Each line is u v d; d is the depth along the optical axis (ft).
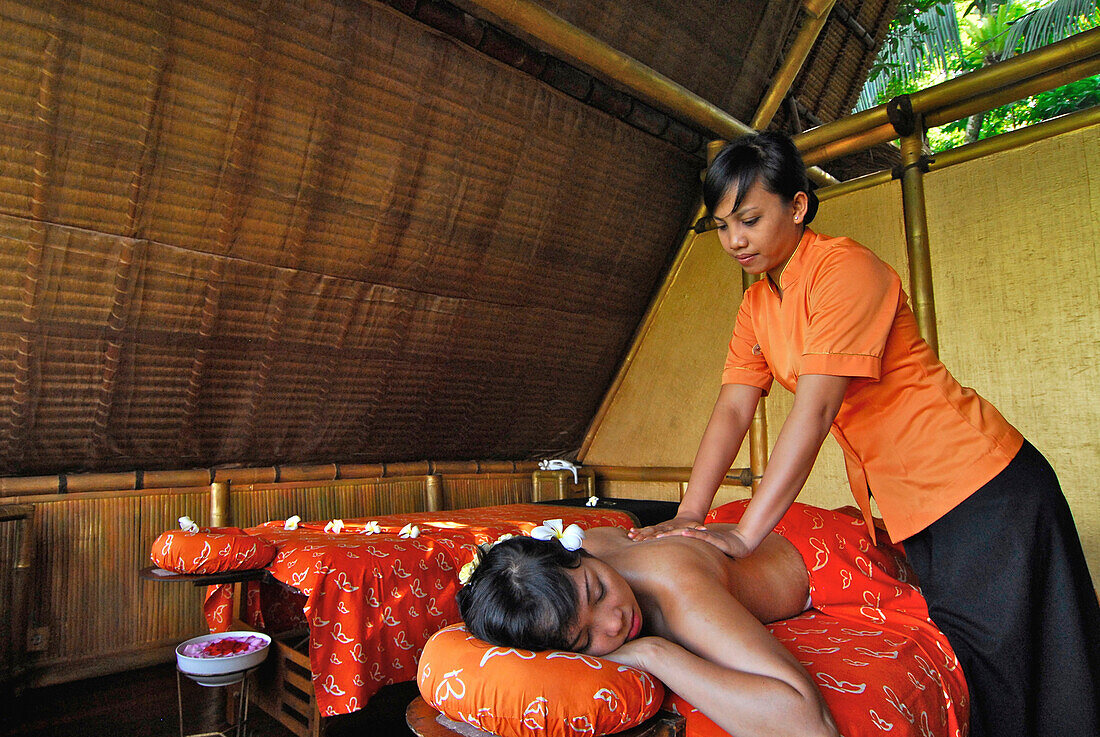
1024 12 21.59
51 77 6.18
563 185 10.46
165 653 8.38
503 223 10.13
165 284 7.70
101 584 7.97
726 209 3.98
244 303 8.38
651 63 9.95
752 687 2.72
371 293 9.41
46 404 7.51
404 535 6.95
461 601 3.25
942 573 3.93
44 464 7.83
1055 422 8.83
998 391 9.29
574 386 13.15
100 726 6.37
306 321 9.03
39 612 7.50
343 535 7.02
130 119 6.69
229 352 8.58
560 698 2.64
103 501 8.09
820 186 11.82
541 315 11.63
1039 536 3.68
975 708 3.76
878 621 4.24
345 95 7.79
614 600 3.11
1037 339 9.04
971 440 3.83
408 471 11.24
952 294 9.77
